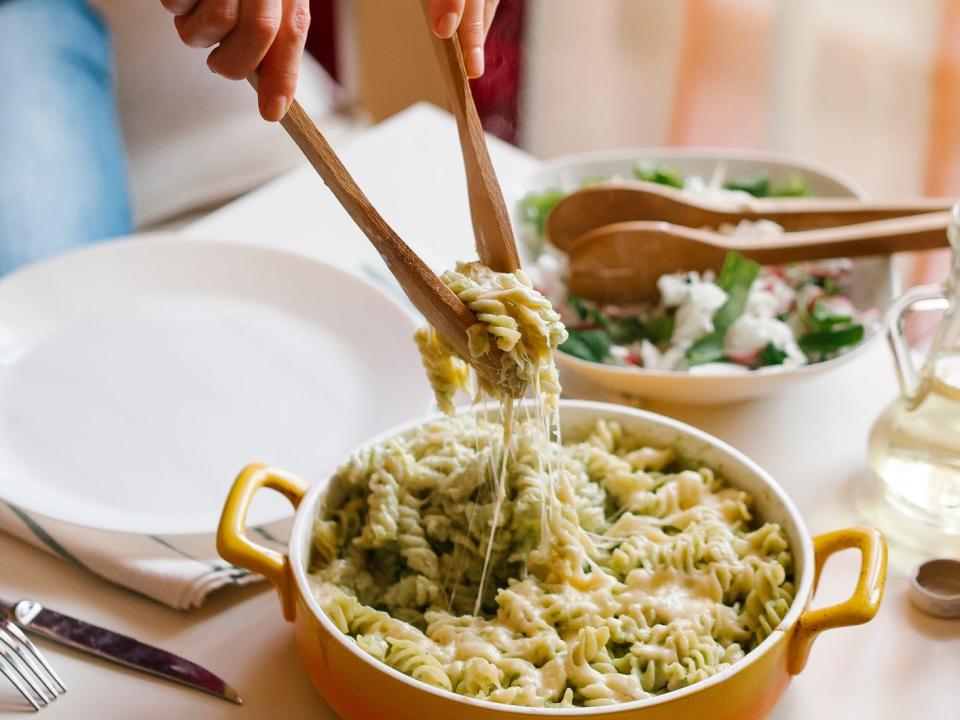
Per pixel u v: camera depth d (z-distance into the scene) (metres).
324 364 1.02
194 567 0.85
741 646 0.77
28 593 0.85
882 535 0.76
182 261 1.09
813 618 0.73
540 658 0.75
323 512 0.81
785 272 1.06
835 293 1.05
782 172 1.16
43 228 1.32
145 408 0.98
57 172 1.35
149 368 1.01
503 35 1.81
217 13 0.68
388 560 0.81
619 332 1.02
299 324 1.05
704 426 0.97
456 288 0.75
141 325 1.05
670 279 1.02
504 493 0.79
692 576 0.79
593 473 0.85
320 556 0.81
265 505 0.89
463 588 0.80
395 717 0.72
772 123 1.60
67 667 0.81
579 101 1.78
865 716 0.78
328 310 1.06
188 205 1.49
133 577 0.84
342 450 0.95
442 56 0.73
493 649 0.75
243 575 0.85
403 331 1.02
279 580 0.77
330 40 2.08
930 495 0.85
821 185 1.14
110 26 1.47
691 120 1.67
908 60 1.46
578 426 0.87
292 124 0.71
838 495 0.92
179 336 1.04
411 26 2.00
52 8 1.44
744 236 1.05
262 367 1.02
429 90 2.06
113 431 0.96
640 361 1.00
